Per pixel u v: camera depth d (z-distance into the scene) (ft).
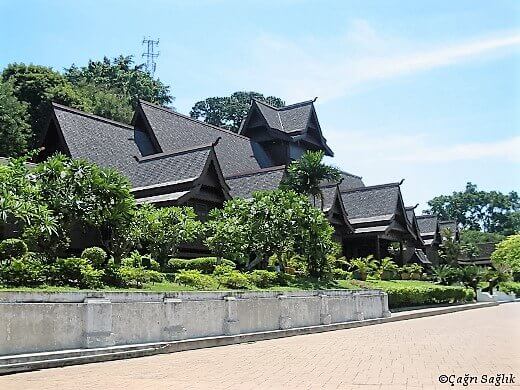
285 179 105.40
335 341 51.62
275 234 73.97
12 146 122.93
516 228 338.95
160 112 116.47
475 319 82.94
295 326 60.49
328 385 27.99
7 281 41.88
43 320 35.88
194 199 87.56
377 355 40.52
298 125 145.69
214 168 89.81
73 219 53.42
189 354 42.24
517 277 211.00
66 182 52.90
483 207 350.02
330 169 105.40
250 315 53.93
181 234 65.72
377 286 94.17
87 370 33.91
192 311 47.11
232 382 29.19
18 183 50.01
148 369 34.24
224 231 72.28
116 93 210.59
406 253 168.66
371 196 147.13
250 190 104.83
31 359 34.17
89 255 50.55
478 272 149.28
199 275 57.21
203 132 124.36
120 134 103.81
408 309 99.86
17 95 141.59
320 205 120.67
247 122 145.48
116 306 40.63
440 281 143.74
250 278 65.46
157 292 44.34
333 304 68.59
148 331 42.83
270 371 33.09
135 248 67.97
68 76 212.84
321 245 80.94
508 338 53.42
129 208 56.18
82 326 38.22
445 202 358.64
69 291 38.96
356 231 137.49
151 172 91.76
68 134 91.76
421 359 38.06
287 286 70.95
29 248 50.14
